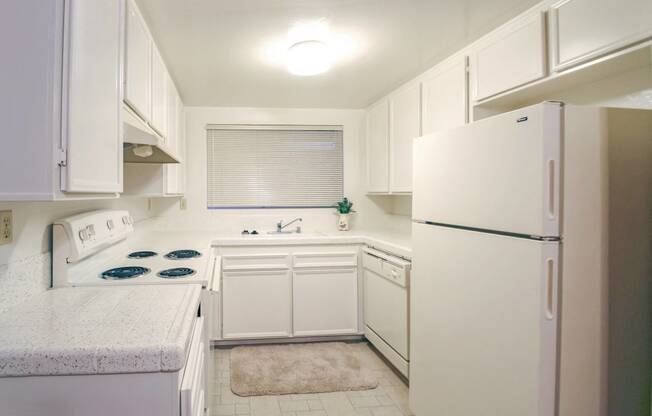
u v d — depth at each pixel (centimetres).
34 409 84
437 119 251
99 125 110
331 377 261
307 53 220
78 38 94
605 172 128
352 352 304
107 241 179
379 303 287
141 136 141
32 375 83
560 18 162
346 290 323
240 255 308
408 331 242
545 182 122
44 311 113
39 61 88
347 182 390
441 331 177
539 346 123
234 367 275
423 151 193
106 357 85
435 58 246
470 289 157
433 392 184
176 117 297
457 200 166
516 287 133
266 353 300
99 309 115
